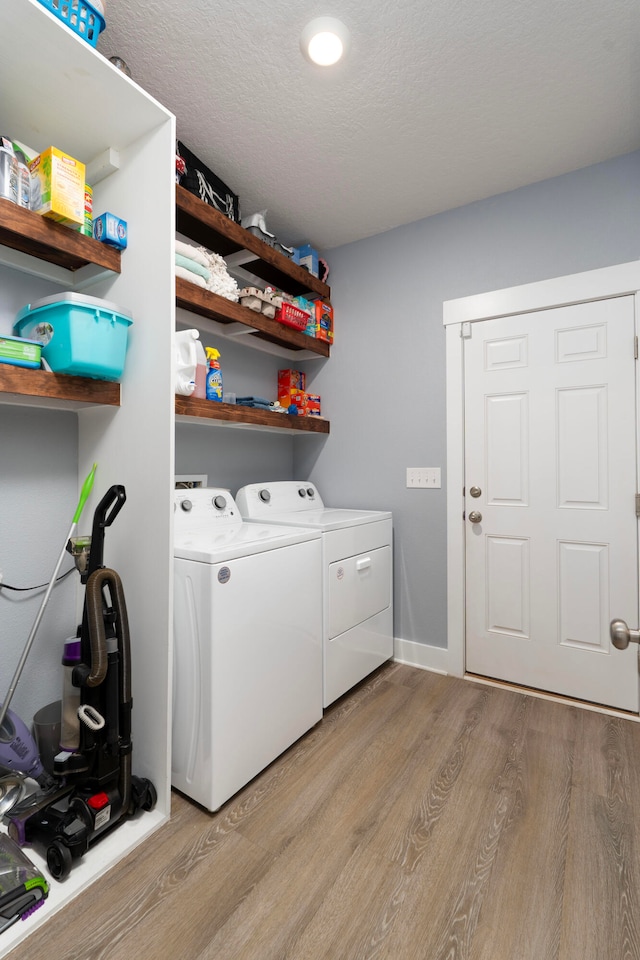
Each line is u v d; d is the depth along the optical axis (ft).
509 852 4.13
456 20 4.45
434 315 8.03
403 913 3.57
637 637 2.64
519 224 7.23
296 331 8.09
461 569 7.82
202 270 6.07
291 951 3.28
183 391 5.75
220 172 6.80
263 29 4.54
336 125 5.87
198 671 4.66
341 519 7.13
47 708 5.10
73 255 4.47
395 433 8.48
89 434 5.40
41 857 3.96
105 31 4.56
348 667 6.98
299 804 4.77
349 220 8.16
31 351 4.13
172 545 4.55
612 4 4.27
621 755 5.58
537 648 7.29
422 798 4.84
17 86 4.12
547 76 5.11
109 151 4.95
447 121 5.80
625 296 6.52
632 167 6.41
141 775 4.78
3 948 3.22
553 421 7.09
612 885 3.78
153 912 3.56
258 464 8.83
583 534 6.91
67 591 5.50
